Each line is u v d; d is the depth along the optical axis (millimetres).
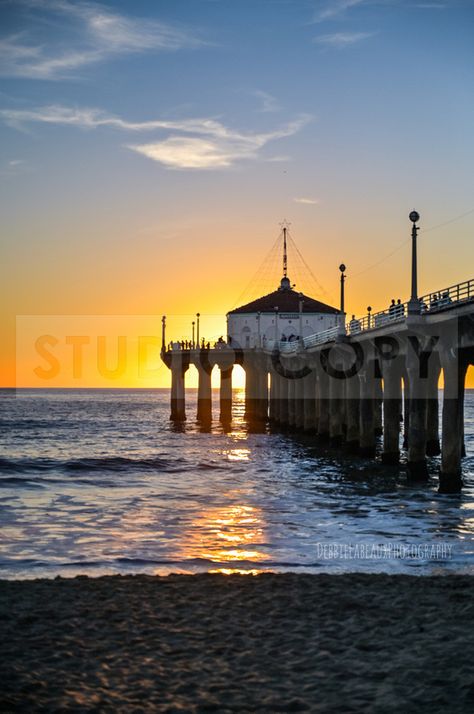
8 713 15086
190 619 20328
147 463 67375
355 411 68438
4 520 38844
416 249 46750
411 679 16516
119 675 16750
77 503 44719
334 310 125312
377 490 48062
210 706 15477
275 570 28016
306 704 15539
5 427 121875
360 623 20000
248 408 125625
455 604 21656
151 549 31797
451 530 35438
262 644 18500
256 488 50438
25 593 22703
